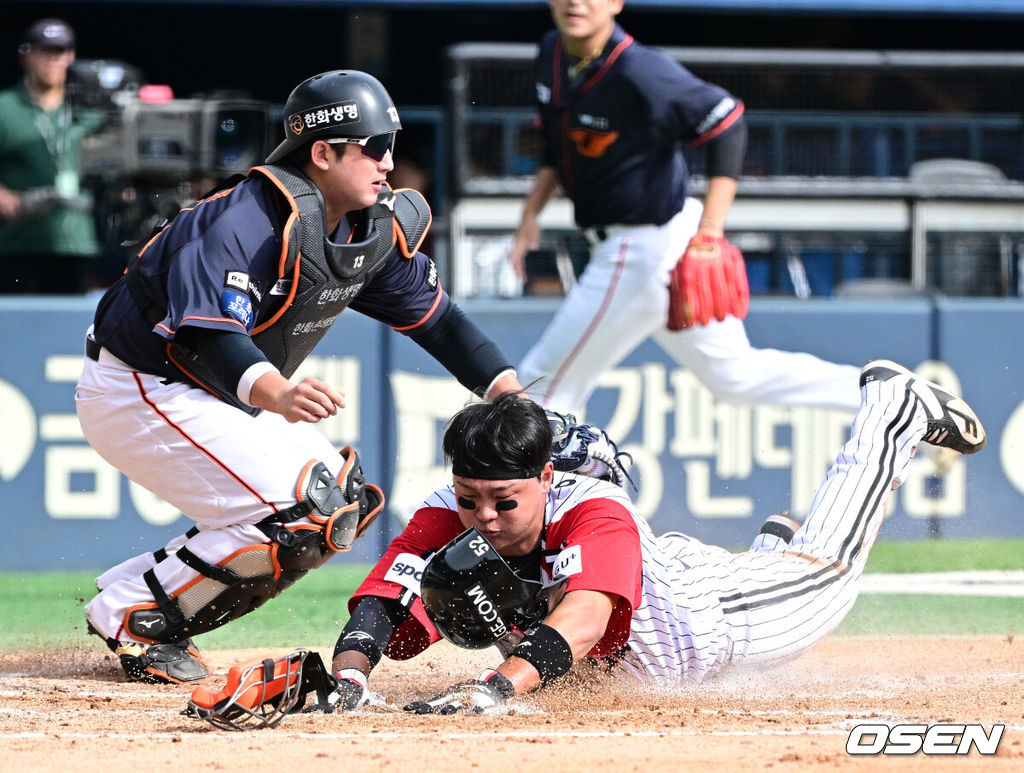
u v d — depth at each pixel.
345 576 25.11
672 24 44.97
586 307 23.47
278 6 41.06
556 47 23.56
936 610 20.73
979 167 32.94
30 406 26.38
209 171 28.94
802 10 39.44
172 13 46.72
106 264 34.06
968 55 32.84
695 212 23.70
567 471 11.80
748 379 23.72
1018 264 32.72
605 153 22.91
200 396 13.12
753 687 12.70
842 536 13.53
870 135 32.69
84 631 18.98
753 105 32.41
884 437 14.21
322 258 12.73
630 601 10.81
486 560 10.58
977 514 29.20
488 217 31.09
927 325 29.20
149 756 9.22
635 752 9.18
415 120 37.00
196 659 14.79
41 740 9.95
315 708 10.85
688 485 28.53
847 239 32.34
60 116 29.31
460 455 10.45
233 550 13.31
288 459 13.28
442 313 14.64
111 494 26.56
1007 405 29.38
